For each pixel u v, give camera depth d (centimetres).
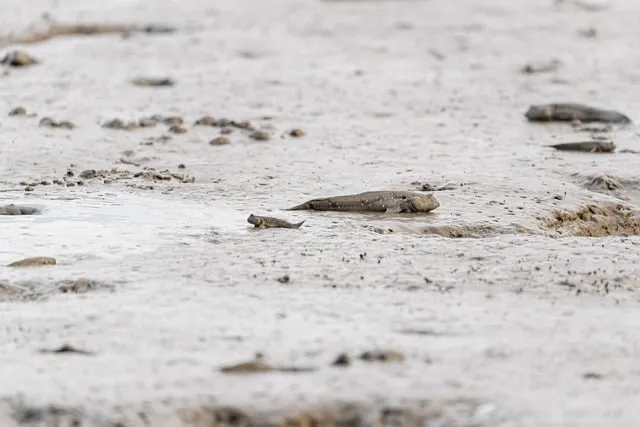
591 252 3419
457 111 6216
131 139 5422
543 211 4109
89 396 2297
